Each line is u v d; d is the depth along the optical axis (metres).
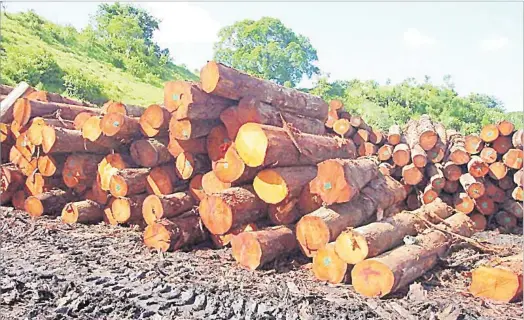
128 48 29.11
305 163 7.03
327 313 4.56
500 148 9.80
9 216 7.95
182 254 6.51
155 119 7.60
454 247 6.82
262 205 6.75
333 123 10.91
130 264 5.89
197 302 4.67
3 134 8.75
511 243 8.43
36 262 5.70
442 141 10.36
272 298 4.93
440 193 10.11
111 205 8.00
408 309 4.80
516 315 4.82
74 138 8.22
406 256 5.52
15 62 17.48
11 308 4.27
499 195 9.81
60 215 8.34
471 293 5.42
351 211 6.36
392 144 10.85
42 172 8.36
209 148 7.29
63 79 18.42
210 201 6.50
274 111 7.34
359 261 5.40
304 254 6.38
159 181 7.70
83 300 4.46
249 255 5.98
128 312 4.34
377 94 28.39
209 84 6.68
